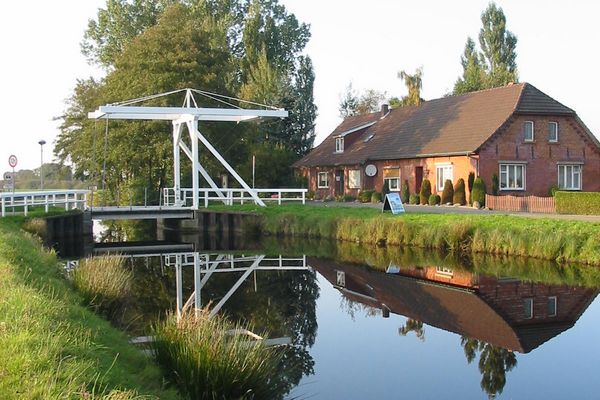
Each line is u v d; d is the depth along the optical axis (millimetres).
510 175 33500
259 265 20656
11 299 7719
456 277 17141
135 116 29984
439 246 21547
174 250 25641
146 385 6738
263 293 15750
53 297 8992
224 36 56000
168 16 42219
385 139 41938
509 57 68812
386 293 15422
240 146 43562
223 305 14203
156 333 8281
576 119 34812
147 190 39844
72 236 28500
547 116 34219
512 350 10227
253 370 7312
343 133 45062
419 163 37031
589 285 15430
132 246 27250
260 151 48562
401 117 43781
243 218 29516
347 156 43812
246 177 47500
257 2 59906
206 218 31203
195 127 30000
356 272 18719
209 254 23938
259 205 32156
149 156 38688
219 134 41250
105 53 52906
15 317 6895
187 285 16984
